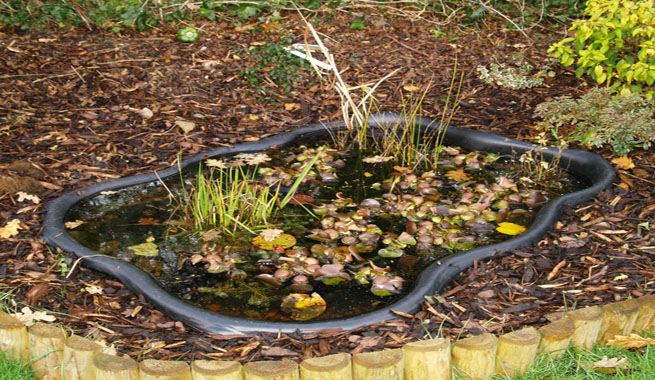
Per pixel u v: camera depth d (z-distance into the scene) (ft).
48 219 12.25
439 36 22.80
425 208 13.44
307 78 19.51
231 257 11.71
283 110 17.92
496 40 22.54
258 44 21.35
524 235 11.98
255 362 7.98
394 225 12.99
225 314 10.16
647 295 9.37
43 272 10.76
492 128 16.93
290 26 23.20
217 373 7.78
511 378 8.42
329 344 9.16
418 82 19.44
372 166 15.69
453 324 9.64
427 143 16.85
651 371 8.32
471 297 10.35
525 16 24.49
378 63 20.56
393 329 9.52
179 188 14.14
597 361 8.58
